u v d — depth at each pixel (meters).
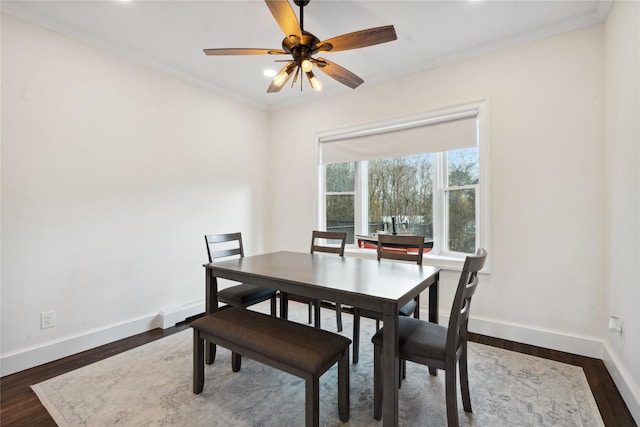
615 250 2.09
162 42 2.72
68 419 1.70
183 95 3.35
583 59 2.41
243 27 2.50
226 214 3.81
